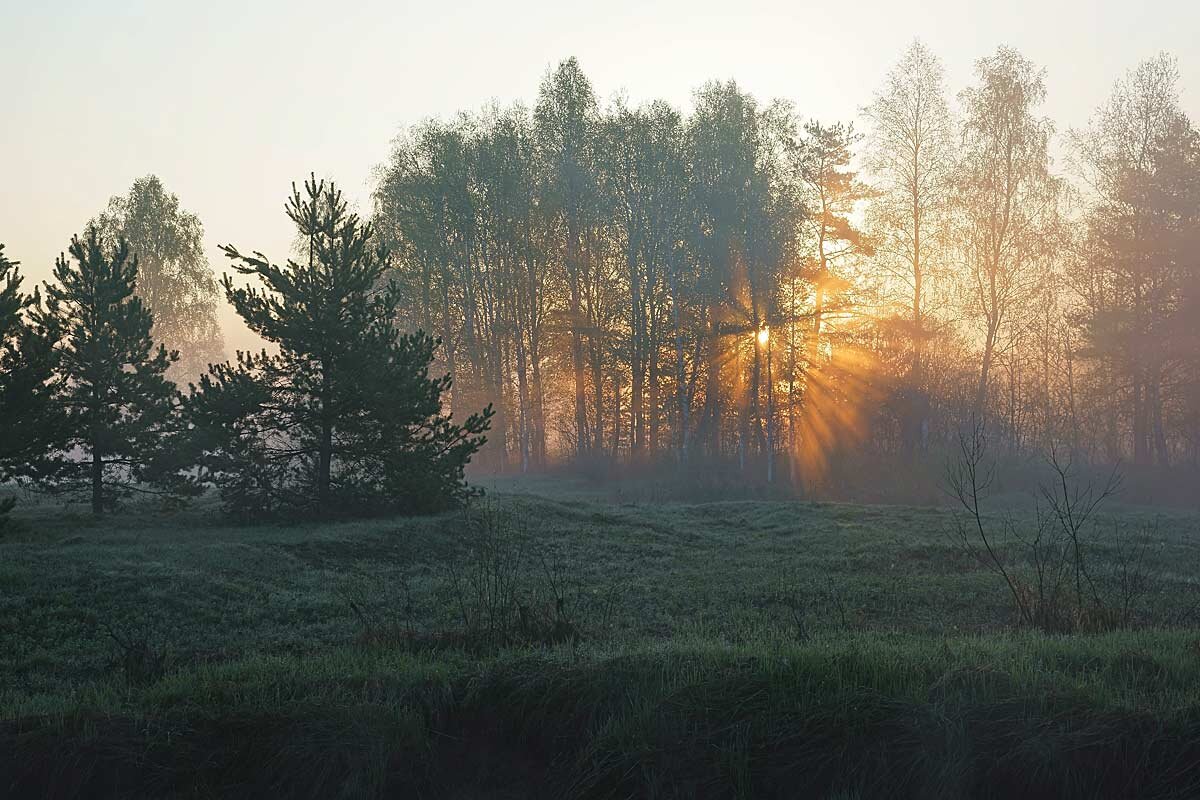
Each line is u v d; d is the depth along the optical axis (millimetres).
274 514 22422
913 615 13727
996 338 41250
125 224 56031
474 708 8438
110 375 22734
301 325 22281
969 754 7164
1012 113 38312
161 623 12773
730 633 12125
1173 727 7250
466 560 19000
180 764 7406
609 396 52000
